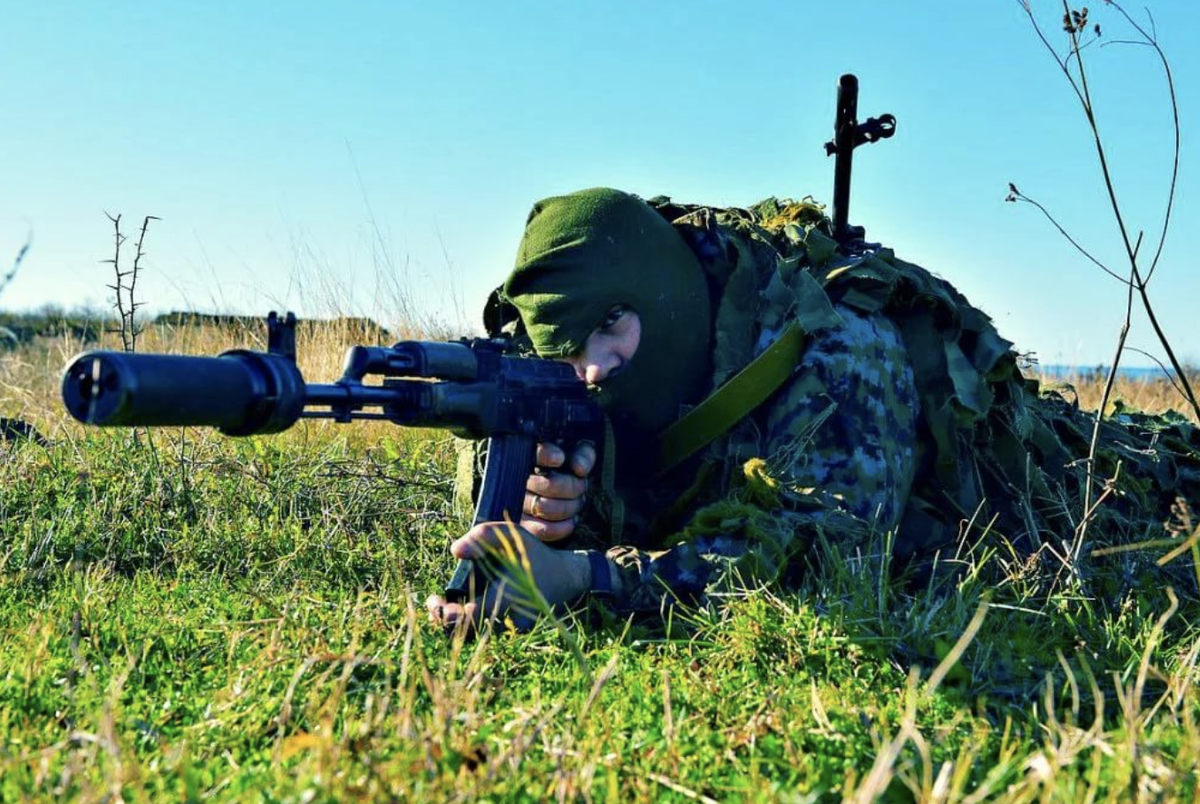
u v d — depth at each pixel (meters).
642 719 2.47
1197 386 9.12
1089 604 3.38
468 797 1.93
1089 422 4.46
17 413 6.88
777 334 3.55
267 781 2.11
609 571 3.28
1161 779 2.05
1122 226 3.58
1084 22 3.49
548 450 3.38
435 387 3.07
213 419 2.56
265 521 4.50
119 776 1.96
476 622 3.07
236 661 2.96
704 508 3.40
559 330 3.35
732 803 2.04
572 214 3.43
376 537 4.42
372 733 2.19
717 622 3.10
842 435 3.44
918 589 3.59
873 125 4.11
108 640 3.11
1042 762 2.03
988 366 3.84
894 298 3.76
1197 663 2.91
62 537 4.25
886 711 2.54
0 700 2.60
